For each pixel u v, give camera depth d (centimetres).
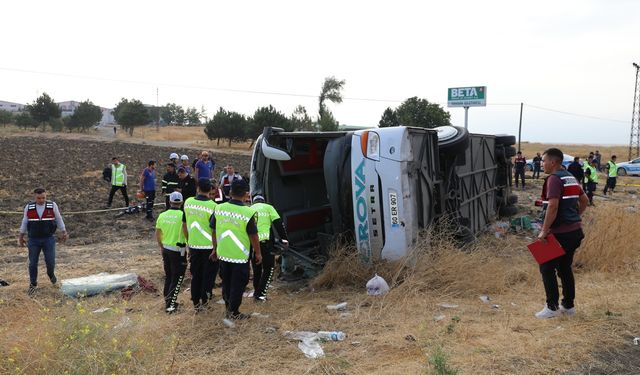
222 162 3469
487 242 1022
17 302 666
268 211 715
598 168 3556
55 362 412
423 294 659
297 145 855
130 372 427
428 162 799
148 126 10731
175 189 1291
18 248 1099
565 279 555
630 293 645
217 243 619
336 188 756
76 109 7338
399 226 708
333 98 5116
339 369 452
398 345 500
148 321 530
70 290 725
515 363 439
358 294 684
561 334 501
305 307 645
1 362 417
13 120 7650
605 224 887
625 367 430
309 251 816
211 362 479
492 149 1307
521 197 1939
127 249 1095
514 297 664
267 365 471
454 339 504
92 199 1833
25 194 1903
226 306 624
